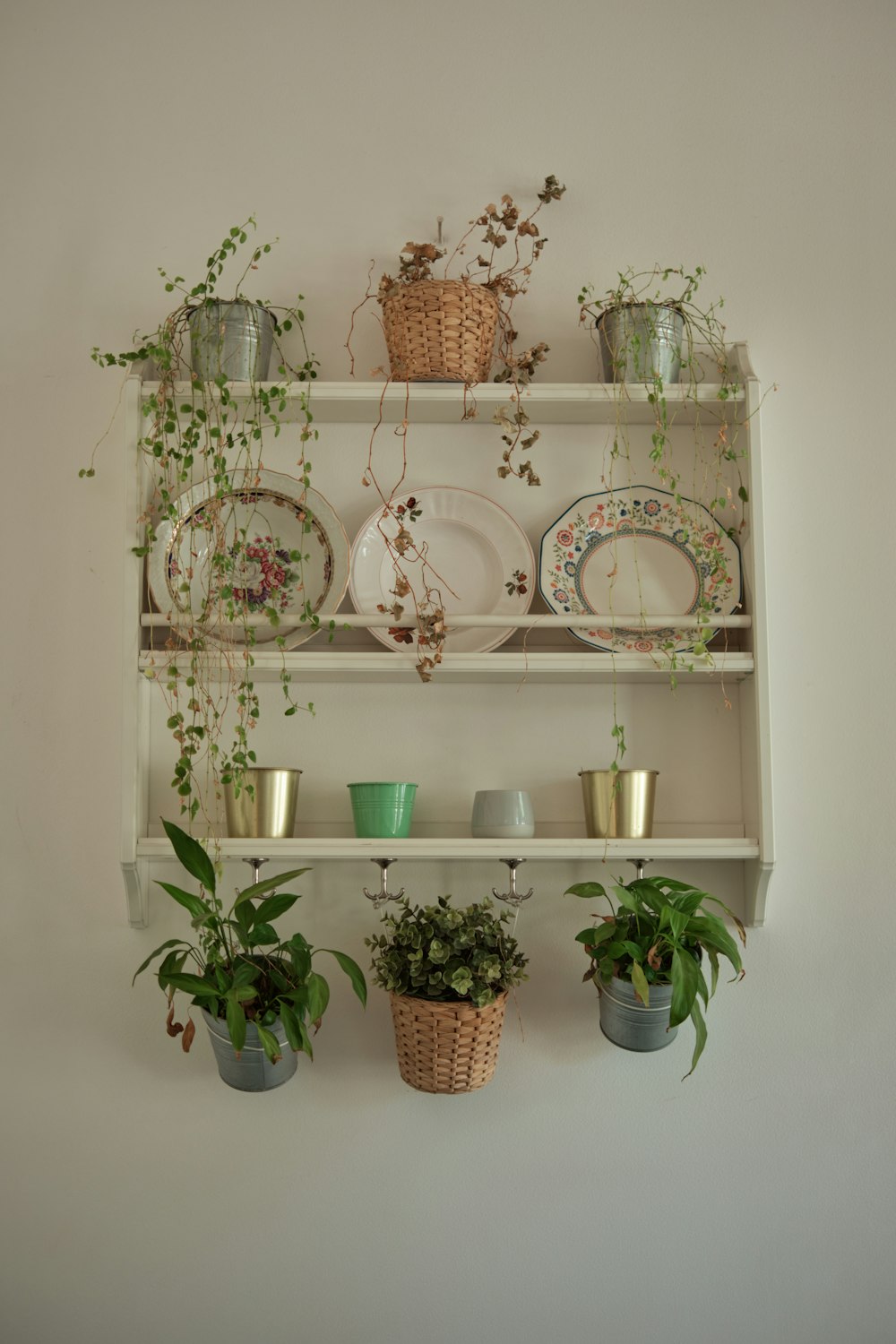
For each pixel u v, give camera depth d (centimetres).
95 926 157
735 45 176
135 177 172
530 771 161
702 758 162
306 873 159
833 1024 158
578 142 174
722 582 157
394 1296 154
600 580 159
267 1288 153
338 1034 157
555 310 170
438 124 174
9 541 164
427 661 147
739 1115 157
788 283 171
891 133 175
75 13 175
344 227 172
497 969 140
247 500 159
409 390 155
